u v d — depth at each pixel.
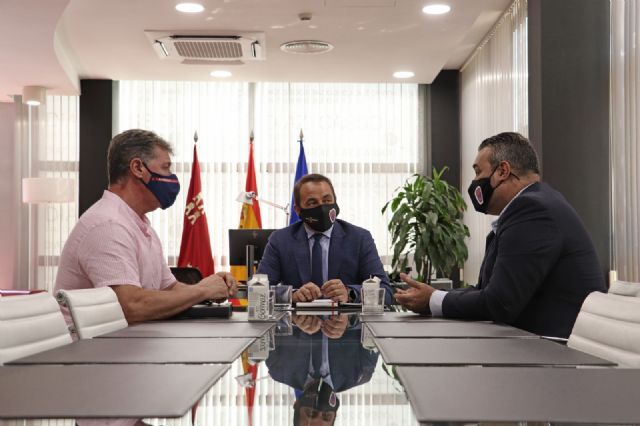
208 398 0.90
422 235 6.16
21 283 7.52
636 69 3.94
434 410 0.81
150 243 2.44
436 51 6.11
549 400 0.86
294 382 1.01
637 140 3.92
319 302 2.69
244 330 1.74
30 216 7.53
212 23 5.26
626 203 4.07
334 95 7.76
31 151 7.43
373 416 0.79
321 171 7.71
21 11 4.75
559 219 2.12
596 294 1.57
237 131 7.69
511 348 1.36
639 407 0.83
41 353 1.29
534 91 4.62
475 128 6.91
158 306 2.11
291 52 6.06
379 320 2.02
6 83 6.86
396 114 7.77
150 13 5.04
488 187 2.39
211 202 7.64
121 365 1.15
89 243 2.18
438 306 2.15
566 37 4.45
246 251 4.14
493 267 2.21
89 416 0.80
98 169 7.58
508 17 5.63
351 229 3.19
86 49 6.09
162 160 2.42
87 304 1.75
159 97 7.66
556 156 4.41
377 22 5.26
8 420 0.78
